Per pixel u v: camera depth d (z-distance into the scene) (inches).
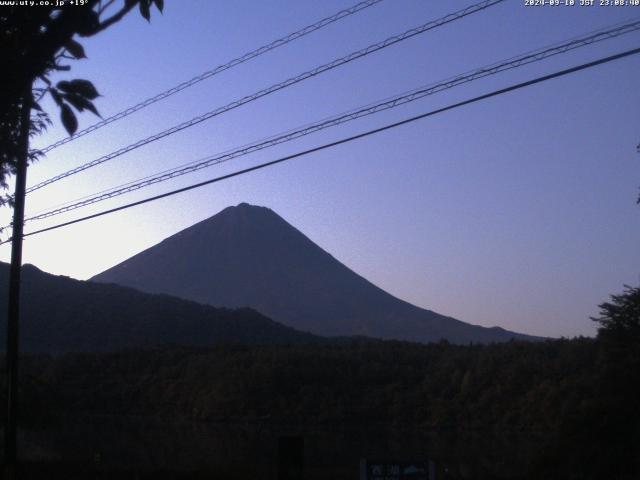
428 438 2253.9
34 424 1147.3
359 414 2731.3
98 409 2908.5
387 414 2721.5
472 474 1205.7
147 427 2477.9
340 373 2994.6
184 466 1289.4
